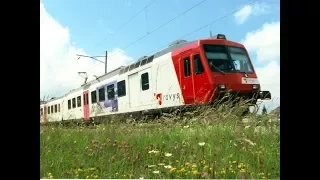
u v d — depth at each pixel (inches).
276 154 166.9
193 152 175.6
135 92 667.4
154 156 177.9
